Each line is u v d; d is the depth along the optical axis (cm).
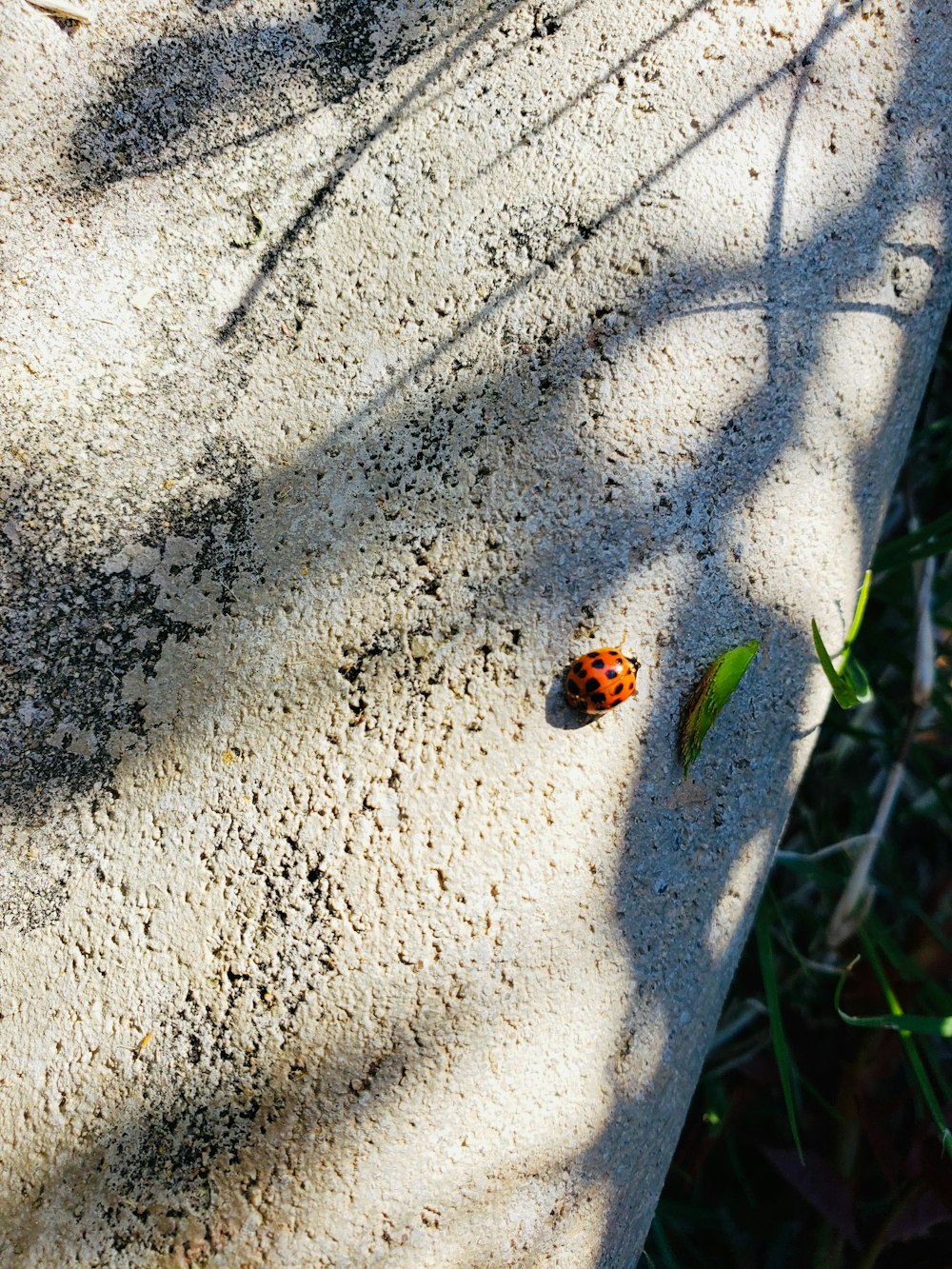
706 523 13
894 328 13
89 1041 12
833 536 13
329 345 13
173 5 14
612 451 12
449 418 13
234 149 14
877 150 13
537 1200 12
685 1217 16
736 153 13
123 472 13
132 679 13
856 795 18
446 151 13
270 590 13
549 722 12
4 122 14
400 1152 11
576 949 12
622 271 13
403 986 12
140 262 14
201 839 12
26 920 12
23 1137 12
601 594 12
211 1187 11
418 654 12
